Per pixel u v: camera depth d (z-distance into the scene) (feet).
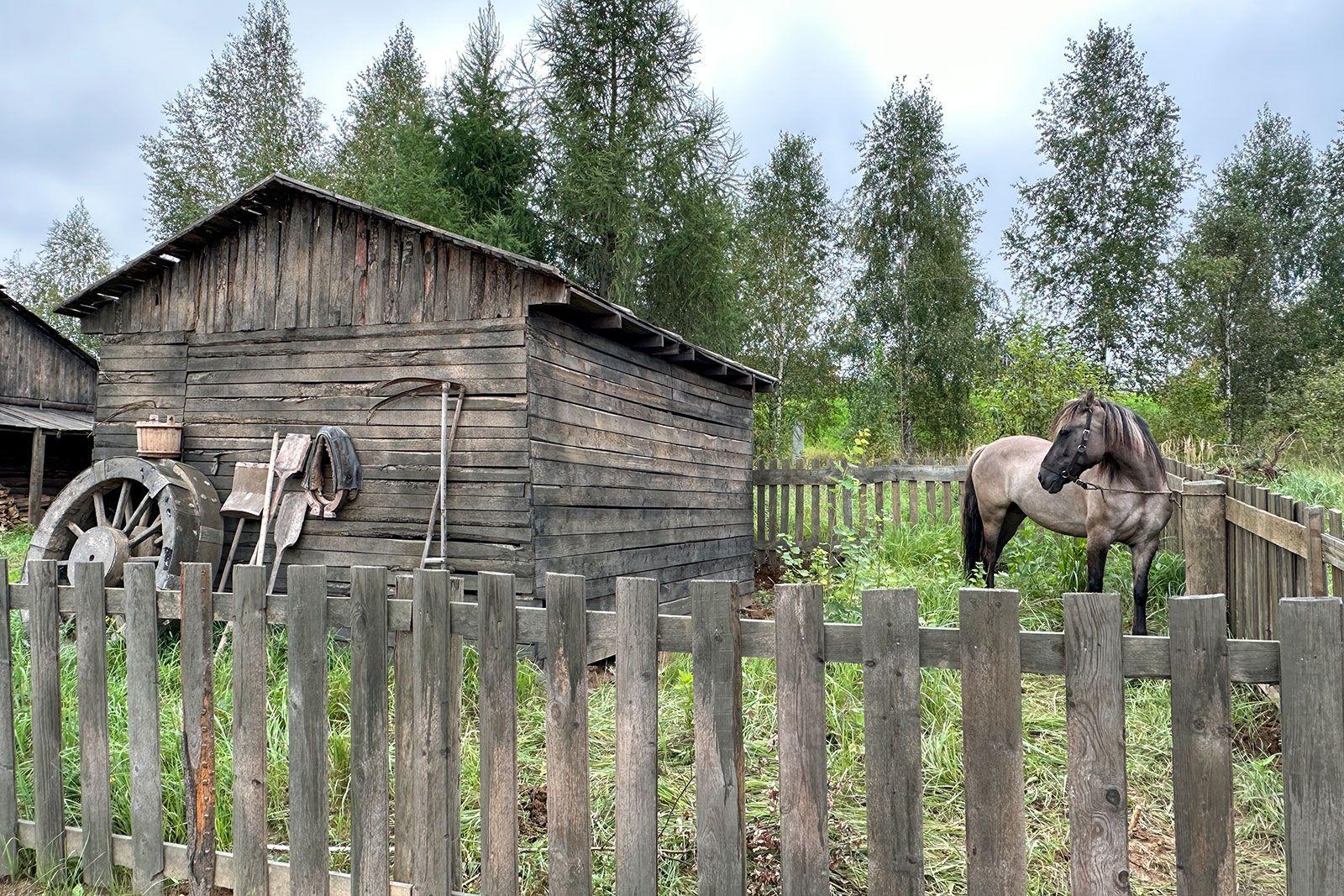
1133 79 71.15
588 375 22.85
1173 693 6.25
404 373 21.33
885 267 70.23
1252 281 71.00
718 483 31.40
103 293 24.44
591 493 22.68
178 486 21.03
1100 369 59.88
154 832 9.46
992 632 6.59
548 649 7.92
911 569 26.86
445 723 8.29
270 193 22.56
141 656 9.50
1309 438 45.29
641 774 7.59
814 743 7.11
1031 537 27.22
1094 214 70.13
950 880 9.74
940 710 13.84
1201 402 57.00
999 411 43.21
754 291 75.00
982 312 70.59
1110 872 6.33
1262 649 6.10
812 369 75.82
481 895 8.16
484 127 58.70
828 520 35.27
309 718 8.79
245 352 23.12
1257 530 15.56
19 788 11.33
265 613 9.08
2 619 10.25
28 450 52.26
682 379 28.78
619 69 59.77
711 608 7.38
